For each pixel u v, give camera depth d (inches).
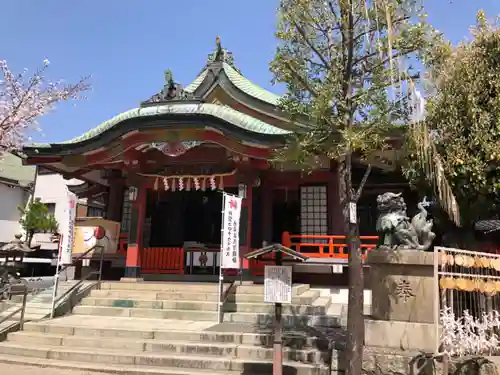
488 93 393.4
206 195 829.8
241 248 611.5
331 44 324.8
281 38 325.4
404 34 301.0
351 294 276.1
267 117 716.7
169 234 815.7
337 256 629.3
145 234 819.4
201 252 700.0
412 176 430.0
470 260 313.0
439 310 315.6
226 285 559.8
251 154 594.2
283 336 382.9
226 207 507.5
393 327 326.3
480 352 317.7
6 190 1290.6
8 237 1273.4
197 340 405.1
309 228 697.0
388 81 302.2
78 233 731.4
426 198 489.7
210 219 822.5
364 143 284.2
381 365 306.7
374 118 302.8
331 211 689.6
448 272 321.7
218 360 355.3
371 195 732.0
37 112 484.4
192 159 679.1
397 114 313.0
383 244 357.4
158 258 703.1
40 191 1330.0
